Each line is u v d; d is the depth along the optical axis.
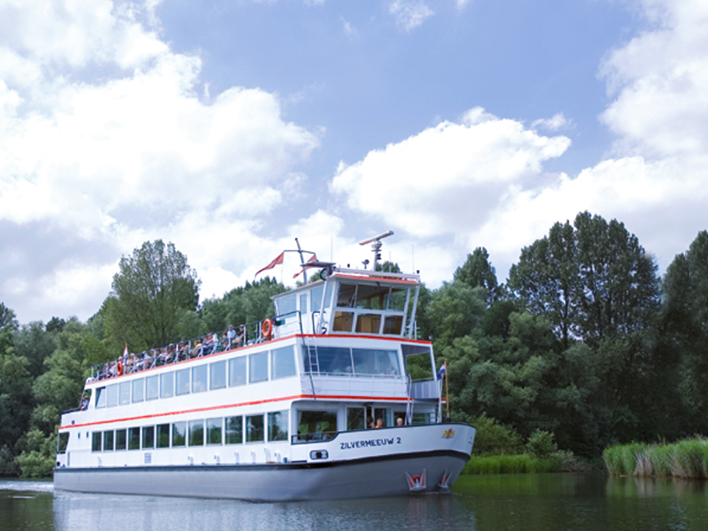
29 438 80.44
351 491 28.47
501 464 64.19
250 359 31.89
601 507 27.12
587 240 91.31
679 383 90.50
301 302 33.50
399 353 31.73
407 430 28.48
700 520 22.62
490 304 108.25
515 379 76.19
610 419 82.56
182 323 82.81
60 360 83.25
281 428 29.55
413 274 33.62
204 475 33.25
